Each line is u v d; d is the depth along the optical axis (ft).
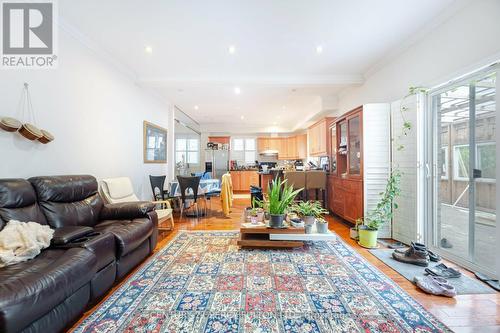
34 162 7.10
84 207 7.72
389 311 5.12
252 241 8.79
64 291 4.15
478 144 7.21
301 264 7.52
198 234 10.82
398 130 9.80
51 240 5.35
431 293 5.77
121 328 4.61
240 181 27.61
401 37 8.99
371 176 10.34
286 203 9.05
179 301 5.52
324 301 5.50
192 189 14.07
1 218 5.32
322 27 8.30
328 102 16.26
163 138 16.40
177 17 7.71
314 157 21.02
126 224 7.45
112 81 10.75
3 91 6.43
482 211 7.47
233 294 5.81
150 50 9.93
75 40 8.56
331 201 14.62
